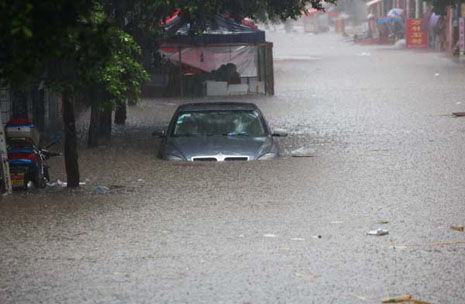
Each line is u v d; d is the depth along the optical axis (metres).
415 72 93.44
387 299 14.91
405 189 27.11
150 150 38.56
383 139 41.06
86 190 28.00
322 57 135.62
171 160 33.75
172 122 36.09
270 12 43.25
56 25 12.63
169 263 17.88
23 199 26.50
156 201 25.59
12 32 11.66
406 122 48.34
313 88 76.19
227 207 24.34
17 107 39.41
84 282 16.50
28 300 15.38
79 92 33.09
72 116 28.34
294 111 56.69
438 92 67.81
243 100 66.00
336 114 53.97
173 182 29.14
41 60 12.94
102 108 33.56
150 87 70.50
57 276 16.98
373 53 144.12
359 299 15.08
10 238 20.69
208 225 21.84
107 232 21.17
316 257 18.19
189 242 19.86
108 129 42.75
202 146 34.06
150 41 40.94
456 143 38.91
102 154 37.47
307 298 15.18
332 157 35.00
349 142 40.16
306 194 26.39
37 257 18.64
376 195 26.06
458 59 116.88
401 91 69.81
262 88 74.31
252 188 27.56
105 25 13.38
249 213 23.39
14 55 12.57
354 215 22.92
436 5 124.75
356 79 85.88
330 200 25.30
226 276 16.73
